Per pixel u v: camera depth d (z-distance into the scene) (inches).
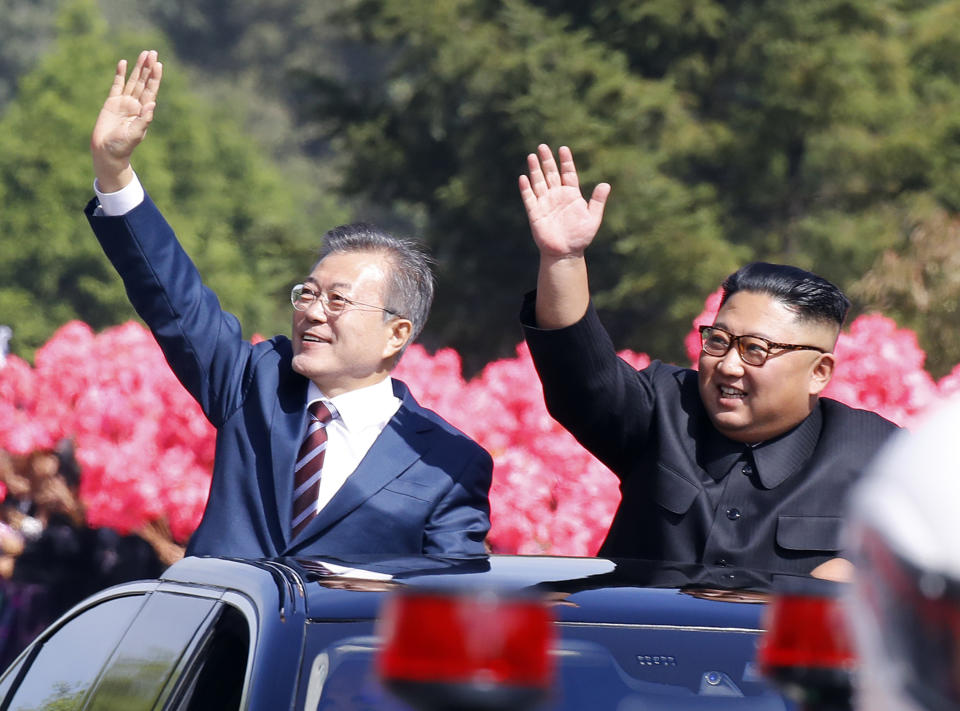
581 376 450.9
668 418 468.1
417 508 474.0
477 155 2755.9
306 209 6136.8
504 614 128.0
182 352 496.1
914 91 2817.4
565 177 454.0
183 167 5034.5
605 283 2640.3
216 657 306.7
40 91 4758.9
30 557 992.2
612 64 2672.2
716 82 2807.6
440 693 124.8
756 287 458.9
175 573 362.0
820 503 448.1
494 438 1047.6
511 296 2829.7
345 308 489.4
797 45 2603.3
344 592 298.2
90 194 4638.3
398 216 5457.7
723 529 449.7
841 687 131.4
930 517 77.1
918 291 1512.1
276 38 7081.7
